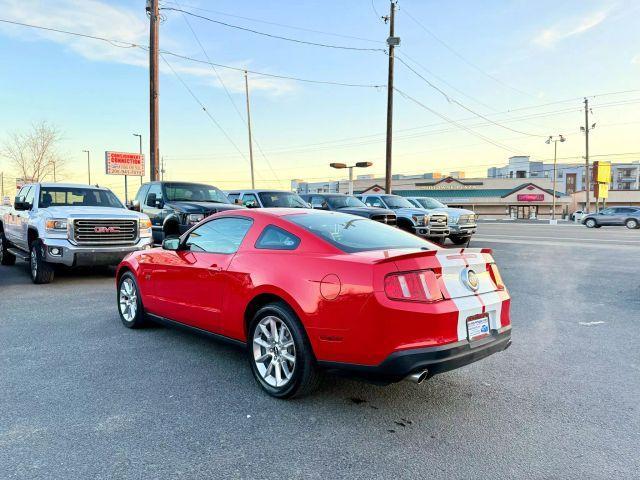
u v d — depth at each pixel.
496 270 4.13
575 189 102.12
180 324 5.16
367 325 3.36
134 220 9.43
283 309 3.87
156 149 16.66
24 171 36.66
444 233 16.50
